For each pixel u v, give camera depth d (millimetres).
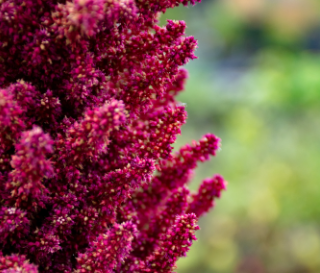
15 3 444
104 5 440
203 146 510
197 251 1416
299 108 1516
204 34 3807
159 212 514
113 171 474
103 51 466
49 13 447
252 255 1420
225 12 3727
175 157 515
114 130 473
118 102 443
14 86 446
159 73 472
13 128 439
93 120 438
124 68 474
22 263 437
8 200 449
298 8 3449
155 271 476
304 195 1422
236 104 2086
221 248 1421
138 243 503
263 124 1610
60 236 464
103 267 451
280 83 1459
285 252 1409
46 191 452
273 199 1433
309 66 1479
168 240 474
